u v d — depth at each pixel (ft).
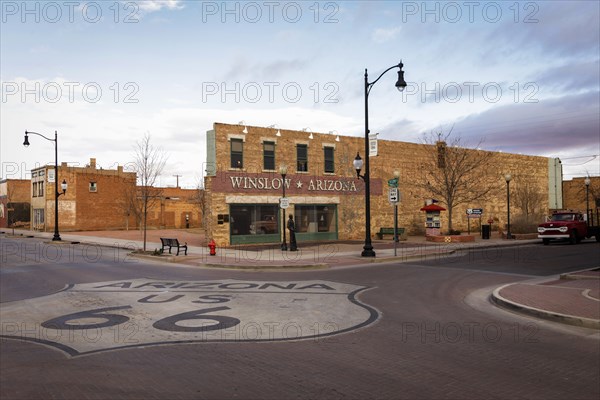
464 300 38.68
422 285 46.37
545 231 100.42
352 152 116.06
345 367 21.21
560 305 33.99
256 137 100.07
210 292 41.83
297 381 19.39
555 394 18.11
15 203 200.13
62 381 19.35
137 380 19.45
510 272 56.44
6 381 19.36
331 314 32.71
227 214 95.45
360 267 62.49
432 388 18.69
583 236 102.78
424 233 130.11
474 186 138.21
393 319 31.27
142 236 132.87
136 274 55.01
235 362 21.86
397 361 22.16
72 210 167.53
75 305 35.73
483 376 20.12
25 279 50.26
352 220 115.34
